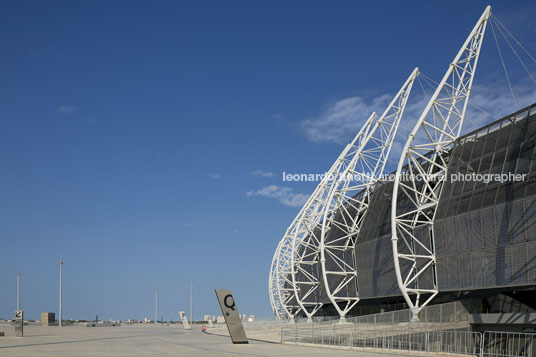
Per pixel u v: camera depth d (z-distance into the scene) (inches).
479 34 1998.0
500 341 1245.1
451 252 1622.8
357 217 2330.2
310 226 3097.9
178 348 1304.1
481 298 1461.6
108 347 1333.7
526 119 1519.4
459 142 1772.9
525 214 1387.8
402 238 1894.7
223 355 1082.7
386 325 1296.8
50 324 3617.1
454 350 1235.2
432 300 1748.3
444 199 1706.4
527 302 1392.7
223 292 1531.7
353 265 2255.2
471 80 1980.8
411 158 1788.9
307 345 1512.1
